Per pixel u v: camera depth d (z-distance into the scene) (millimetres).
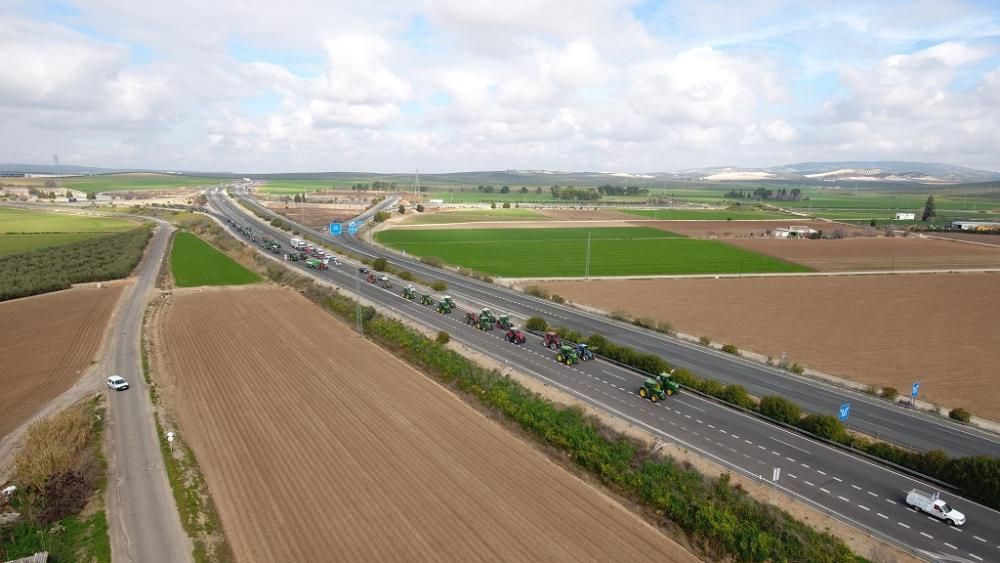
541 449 44844
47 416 50906
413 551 31656
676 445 45750
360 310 82812
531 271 127875
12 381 60031
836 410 54906
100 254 136250
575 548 32250
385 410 51500
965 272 131875
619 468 40781
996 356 71562
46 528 34688
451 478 39656
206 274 119875
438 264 134250
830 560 31281
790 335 80188
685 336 79375
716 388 55750
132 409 52469
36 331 77500
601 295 104500
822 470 42500
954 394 59719
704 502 36094
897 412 54969
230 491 38250
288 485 38812
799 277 123938
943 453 41531
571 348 67062
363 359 66188
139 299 96688
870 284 116750
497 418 50281
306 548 32062
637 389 58062
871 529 35062
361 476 39812
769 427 49875
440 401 53844
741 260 144375
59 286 104250
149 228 189375
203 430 47781
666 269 131000
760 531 33562
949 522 35906
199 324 81375
